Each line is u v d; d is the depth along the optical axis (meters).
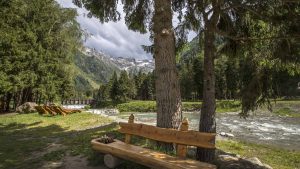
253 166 8.59
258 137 19.50
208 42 8.50
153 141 8.48
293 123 30.38
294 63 8.45
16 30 29.08
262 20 8.52
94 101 75.38
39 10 33.00
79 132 14.37
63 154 9.02
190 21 10.06
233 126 26.80
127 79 97.69
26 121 19.75
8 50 27.69
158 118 8.25
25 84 29.86
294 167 10.34
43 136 13.81
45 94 33.91
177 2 10.42
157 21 8.42
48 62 33.59
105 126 15.60
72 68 39.62
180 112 8.26
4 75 27.27
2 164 8.42
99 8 10.26
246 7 8.13
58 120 20.02
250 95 9.06
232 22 9.34
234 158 9.23
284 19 7.82
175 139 6.48
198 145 6.02
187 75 73.88
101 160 7.74
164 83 8.20
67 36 37.19
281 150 13.17
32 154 9.70
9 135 14.41
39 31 33.16
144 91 109.94
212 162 8.16
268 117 38.62
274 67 8.77
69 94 49.53
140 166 6.80
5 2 28.23
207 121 8.23
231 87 63.31
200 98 76.19
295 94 52.34
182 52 10.39
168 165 5.77
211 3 8.99
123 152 6.78
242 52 9.59
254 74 9.10
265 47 8.89
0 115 26.72
